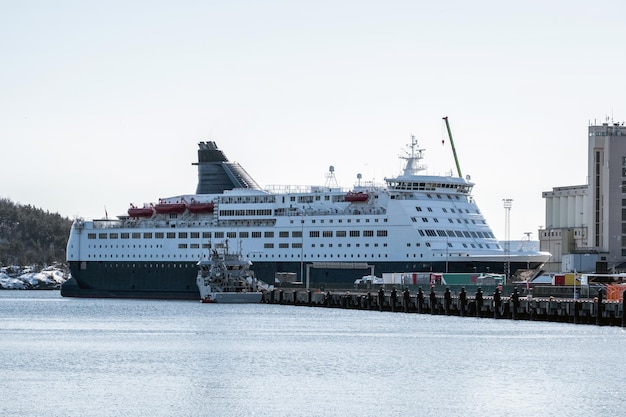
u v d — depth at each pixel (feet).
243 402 386.73
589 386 417.28
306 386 417.69
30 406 379.76
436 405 382.42
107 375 444.55
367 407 378.73
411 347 532.73
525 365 467.52
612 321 624.18
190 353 517.14
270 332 620.90
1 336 609.42
